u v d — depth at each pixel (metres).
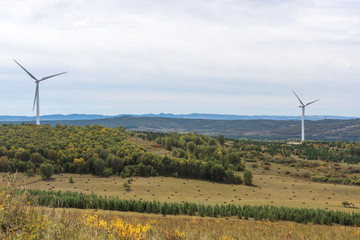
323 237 21.78
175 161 144.38
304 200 107.25
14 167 129.00
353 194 118.06
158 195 110.00
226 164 155.50
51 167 127.94
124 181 129.88
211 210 71.19
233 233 19.84
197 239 14.30
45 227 8.23
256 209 72.75
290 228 30.66
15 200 8.45
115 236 10.11
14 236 7.32
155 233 13.16
